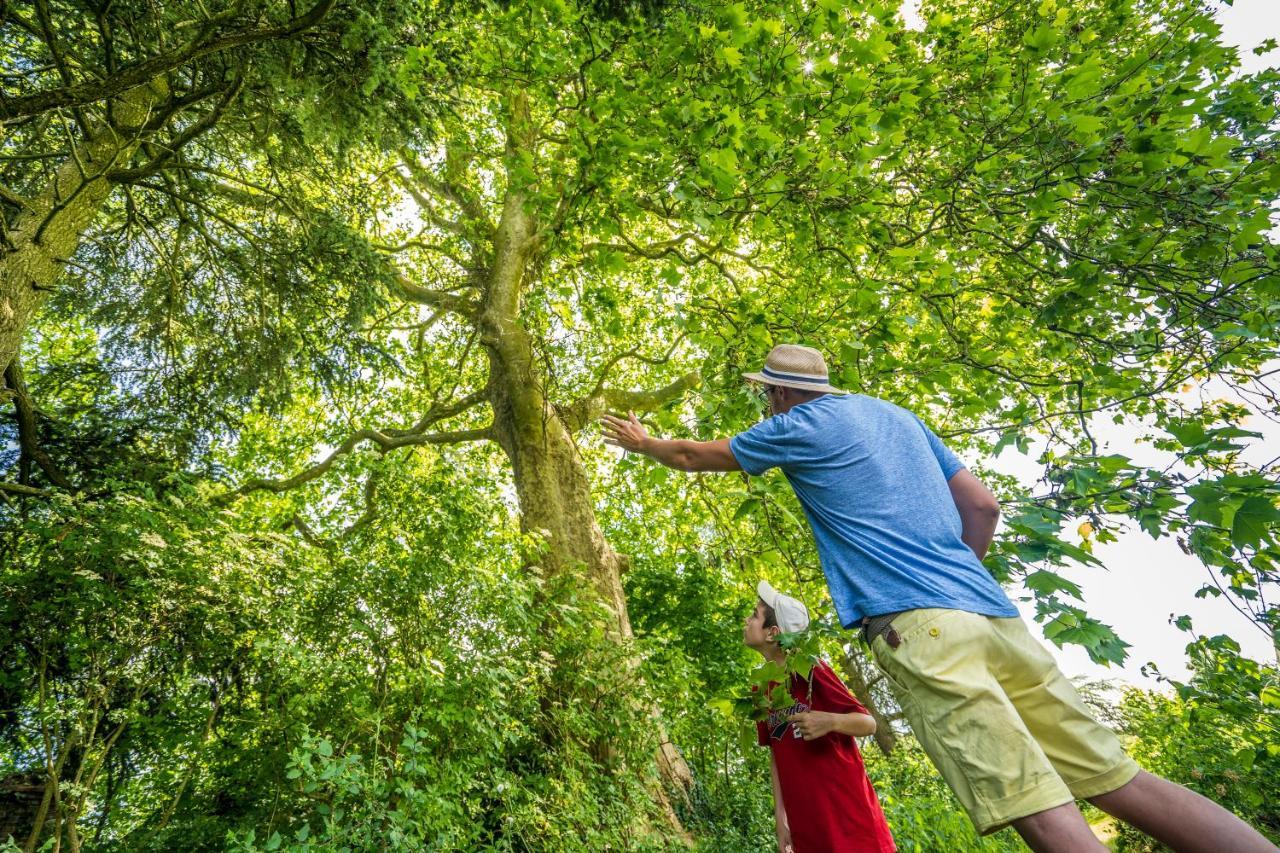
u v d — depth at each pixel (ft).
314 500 39.91
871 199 14.51
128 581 15.42
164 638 15.85
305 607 16.30
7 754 16.52
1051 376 12.01
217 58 18.17
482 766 15.67
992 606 4.92
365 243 24.17
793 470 5.85
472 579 16.93
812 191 14.17
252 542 17.46
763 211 14.48
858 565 5.21
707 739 22.97
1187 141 9.75
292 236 23.97
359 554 17.02
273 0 16.22
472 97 26.91
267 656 14.87
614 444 6.77
